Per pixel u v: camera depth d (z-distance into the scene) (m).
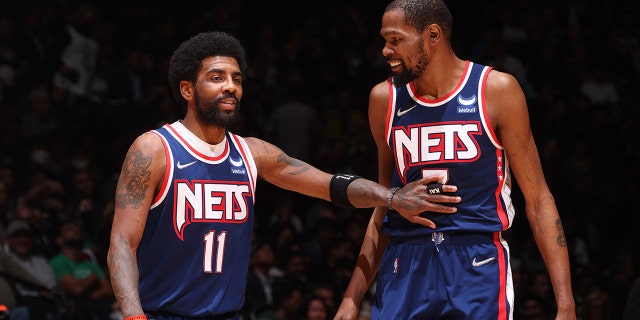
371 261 8.80
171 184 7.93
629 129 25.80
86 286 16.61
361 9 30.14
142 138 8.00
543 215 8.10
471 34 28.45
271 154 8.61
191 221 7.95
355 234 19.69
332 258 18.80
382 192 8.16
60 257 16.81
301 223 21.34
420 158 8.07
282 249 18.94
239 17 28.52
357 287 8.76
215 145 8.18
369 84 26.64
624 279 19.95
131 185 7.88
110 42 25.11
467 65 8.08
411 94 8.16
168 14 28.23
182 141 8.05
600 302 16.08
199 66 8.03
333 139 23.27
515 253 19.50
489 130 7.93
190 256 7.96
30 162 20.95
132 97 24.19
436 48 7.95
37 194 18.83
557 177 23.22
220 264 8.05
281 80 26.33
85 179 19.95
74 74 23.77
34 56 23.69
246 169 8.29
